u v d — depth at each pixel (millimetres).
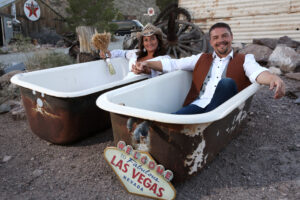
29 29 14344
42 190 2092
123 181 2033
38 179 2236
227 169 2268
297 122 3047
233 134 2564
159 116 1646
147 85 2480
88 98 2580
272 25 6180
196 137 1769
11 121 3510
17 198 1997
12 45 10594
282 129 2920
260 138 2768
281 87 2080
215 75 2613
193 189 2029
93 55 4758
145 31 3209
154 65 2895
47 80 3236
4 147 2807
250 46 5430
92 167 2379
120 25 15227
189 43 6352
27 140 2957
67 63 5422
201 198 1934
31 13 14133
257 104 3607
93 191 2061
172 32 5859
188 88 3170
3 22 12055
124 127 1967
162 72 3035
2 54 8867
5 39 12219
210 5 6945
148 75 3068
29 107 2764
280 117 3199
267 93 3979
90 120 2721
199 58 2785
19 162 2508
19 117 3535
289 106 3479
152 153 1914
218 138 2131
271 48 5305
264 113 3332
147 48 3309
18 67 5305
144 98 2465
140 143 1936
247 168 2270
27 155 2633
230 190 2008
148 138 1883
